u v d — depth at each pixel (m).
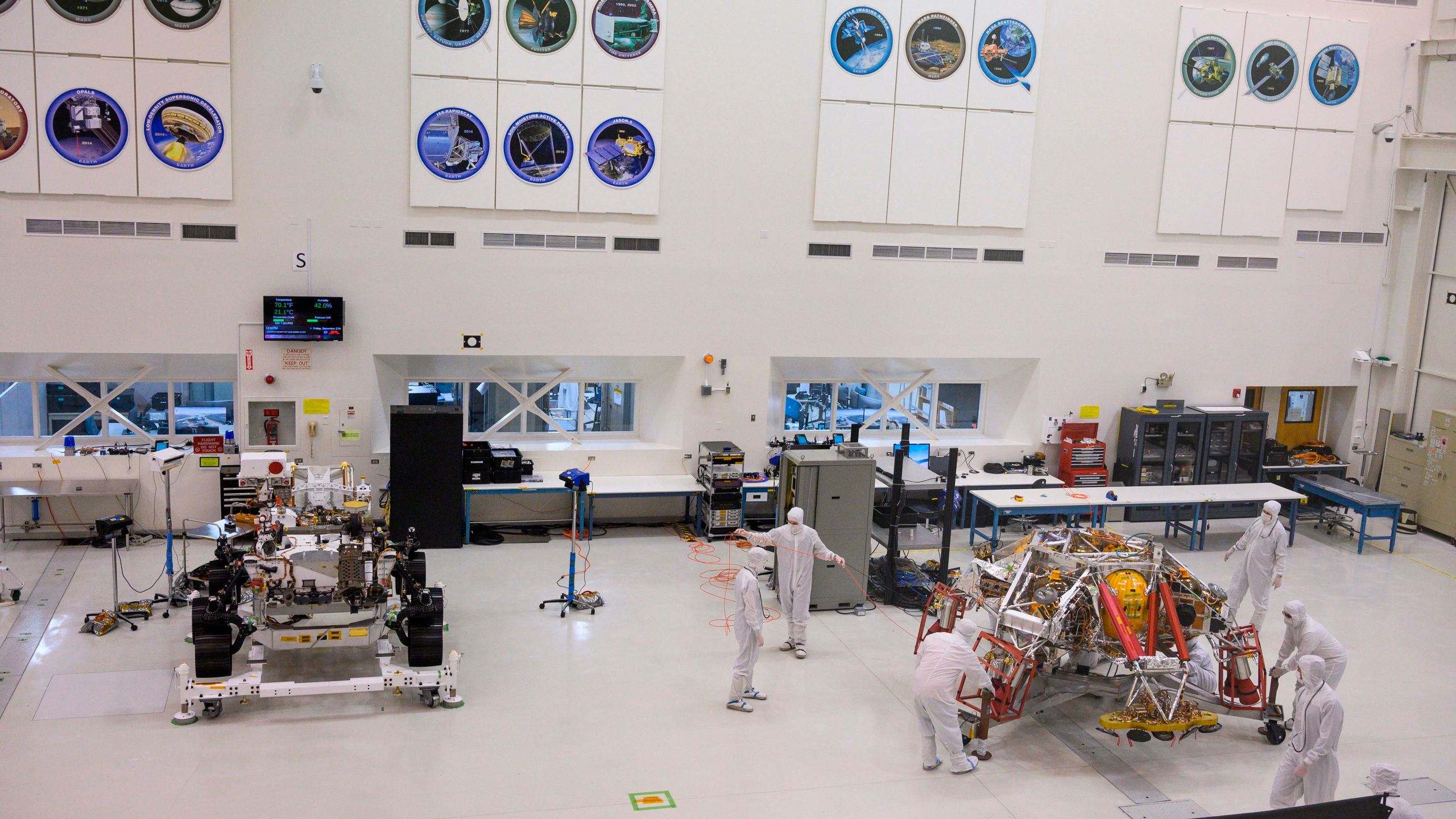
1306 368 14.69
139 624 9.47
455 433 11.71
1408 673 9.69
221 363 11.99
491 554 11.88
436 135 11.49
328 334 11.55
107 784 6.84
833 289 12.89
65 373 11.65
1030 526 13.65
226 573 8.45
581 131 11.83
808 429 14.16
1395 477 14.80
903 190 12.76
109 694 8.12
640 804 6.95
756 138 12.32
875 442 14.08
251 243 11.33
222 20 10.80
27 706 7.85
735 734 8.02
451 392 12.93
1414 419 14.98
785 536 9.48
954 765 7.59
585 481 10.22
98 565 10.88
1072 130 13.15
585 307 12.27
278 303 11.36
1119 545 8.93
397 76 11.34
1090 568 8.45
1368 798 5.58
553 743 7.71
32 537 11.58
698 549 12.44
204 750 7.36
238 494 11.68
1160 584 8.52
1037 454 13.98
